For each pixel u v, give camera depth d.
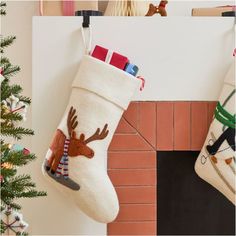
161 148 1.29
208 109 1.29
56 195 1.28
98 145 1.16
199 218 1.35
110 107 1.17
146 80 1.27
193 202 1.35
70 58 1.26
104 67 1.17
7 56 1.45
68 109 1.19
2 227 0.98
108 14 1.33
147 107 1.28
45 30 1.26
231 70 1.22
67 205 1.29
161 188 1.33
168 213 1.34
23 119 0.96
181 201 1.34
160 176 1.33
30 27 1.46
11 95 0.98
